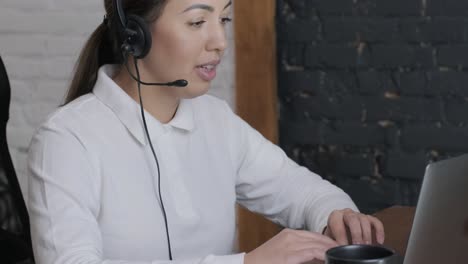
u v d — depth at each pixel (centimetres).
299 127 297
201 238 169
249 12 291
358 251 132
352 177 294
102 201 158
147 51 157
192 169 171
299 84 295
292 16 292
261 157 188
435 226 126
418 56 278
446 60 274
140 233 160
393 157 286
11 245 188
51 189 151
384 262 126
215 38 157
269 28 291
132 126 163
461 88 274
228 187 178
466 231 133
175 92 162
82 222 149
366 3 281
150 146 164
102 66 170
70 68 322
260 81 295
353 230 160
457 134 276
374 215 184
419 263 126
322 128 295
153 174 163
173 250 165
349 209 168
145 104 166
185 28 155
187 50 156
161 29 156
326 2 286
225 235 175
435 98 278
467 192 130
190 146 172
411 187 285
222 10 157
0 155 199
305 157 300
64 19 320
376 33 281
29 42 328
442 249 129
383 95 284
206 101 183
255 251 141
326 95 292
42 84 329
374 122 287
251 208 192
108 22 168
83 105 163
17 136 336
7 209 198
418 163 282
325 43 289
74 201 151
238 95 298
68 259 143
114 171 160
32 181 155
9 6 329
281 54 296
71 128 158
